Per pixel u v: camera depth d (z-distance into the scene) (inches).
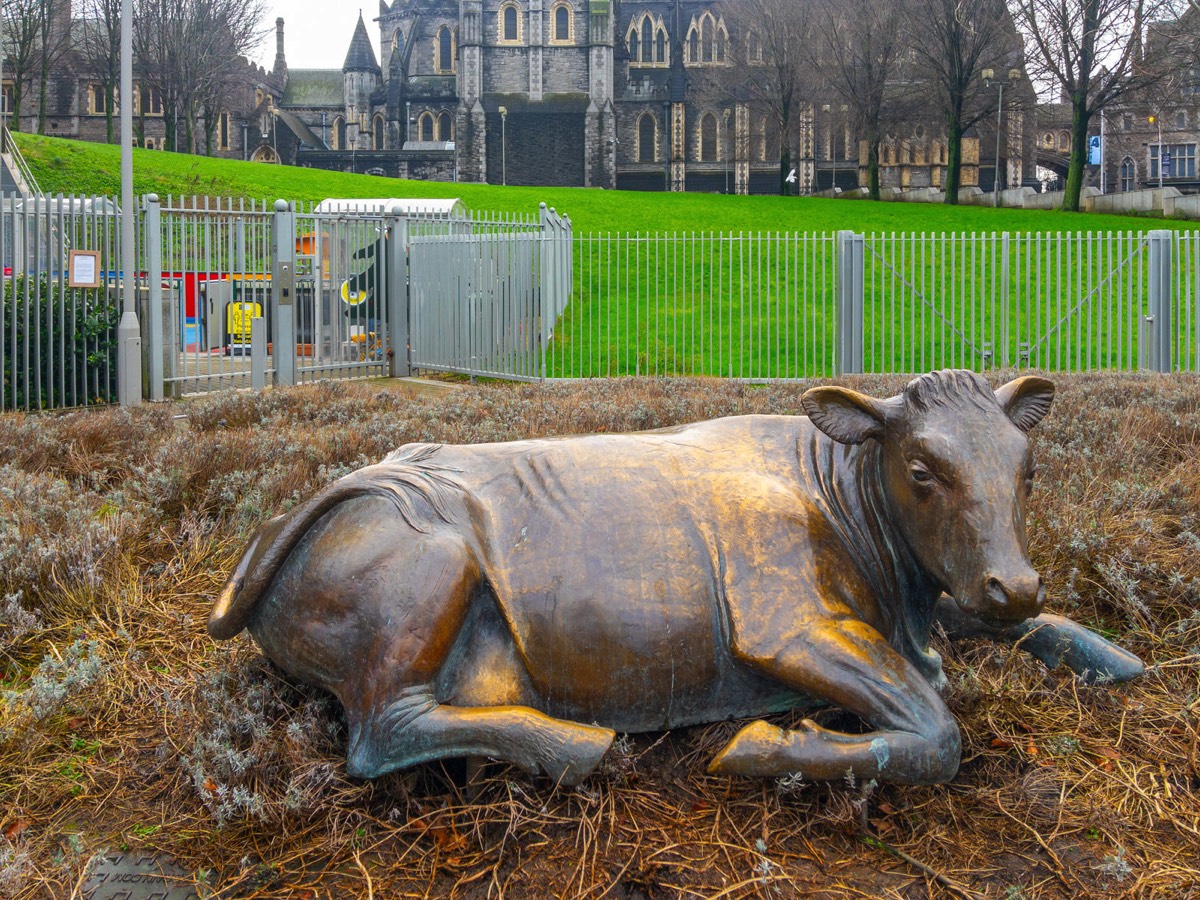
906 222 1551.4
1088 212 1785.2
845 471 123.0
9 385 463.8
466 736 106.1
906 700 107.0
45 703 140.1
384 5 4180.6
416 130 3865.7
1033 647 143.5
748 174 3474.4
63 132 3627.0
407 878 105.7
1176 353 651.5
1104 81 1807.3
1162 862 109.4
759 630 111.7
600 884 103.3
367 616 111.1
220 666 150.5
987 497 103.7
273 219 558.9
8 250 491.5
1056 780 123.7
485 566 114.9
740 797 115.8
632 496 118.5
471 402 372.2
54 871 108.7
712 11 3651.6
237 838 113.3
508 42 3644.2
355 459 259.1
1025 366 670.5
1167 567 182.7
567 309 784.3
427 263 648.4
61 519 213.8
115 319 485.7
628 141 3735.2
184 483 242.2
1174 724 138.3
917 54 2074.3
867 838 110.7
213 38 2600.9
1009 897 101.7
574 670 112.5
